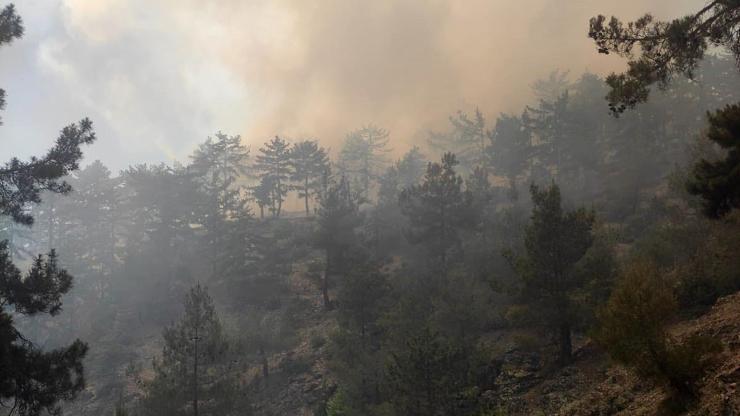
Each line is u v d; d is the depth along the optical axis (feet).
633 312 31.55
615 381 44.65
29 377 41.55
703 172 43.68
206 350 69.97
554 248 62.18
